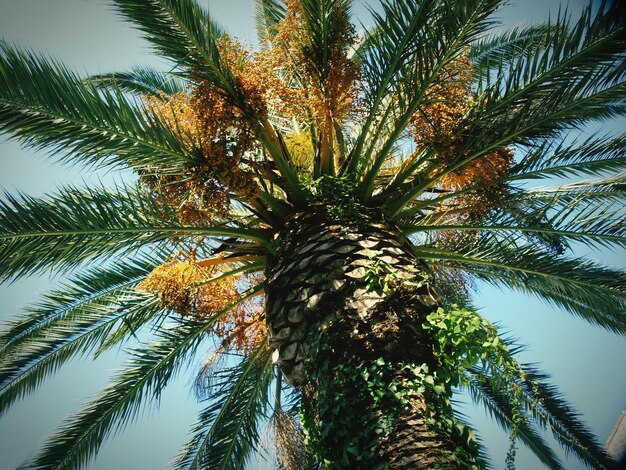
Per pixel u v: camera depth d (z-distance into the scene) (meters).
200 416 7.45
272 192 6.12
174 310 6.17
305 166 6.46
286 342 4.88
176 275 5.83
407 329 4.46
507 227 6.20
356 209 5.43
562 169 5.91
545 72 5.40
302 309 4.83
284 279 5.16
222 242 6.30
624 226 5.91
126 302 6.66
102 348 6.90
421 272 4.95
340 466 4.03
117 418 6.81
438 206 6.86
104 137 5.01
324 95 5.76
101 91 5.09
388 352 4.33
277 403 6.79
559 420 7.57
